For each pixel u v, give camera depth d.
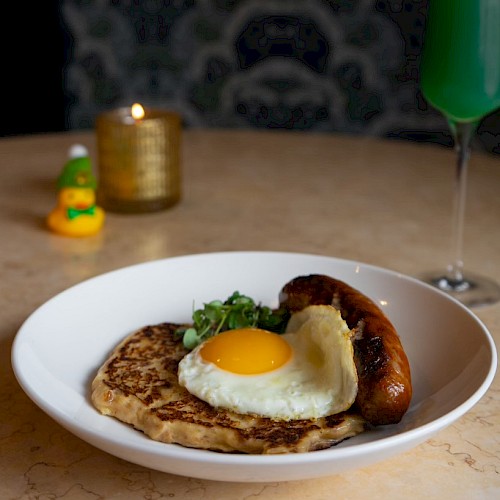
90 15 1.63
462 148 0.74
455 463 0.53
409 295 0.64
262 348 0.56
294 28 1.58
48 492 0.51
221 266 0.68
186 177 1.00
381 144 1.15
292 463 0.45
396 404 0.52
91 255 0.79
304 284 0.60
